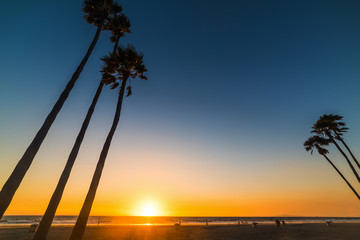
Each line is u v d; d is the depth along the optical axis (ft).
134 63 41.96
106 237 63.77
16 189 20.45
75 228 26.53
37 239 22.49
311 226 111.14
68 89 28.66
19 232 73.77
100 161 31.68
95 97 35.91
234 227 113.29
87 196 28.89
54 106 26.63
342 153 78.18
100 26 39.17
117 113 36.94
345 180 83.41
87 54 33.53
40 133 24.06
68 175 27.73
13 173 20.76
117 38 44.98
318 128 88.33
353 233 74.49
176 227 95.81
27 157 22.07
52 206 24.91
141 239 61.82
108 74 40.68
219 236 71.46
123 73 41.81
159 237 66.90
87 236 65.36
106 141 33.71
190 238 66.23
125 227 105.29
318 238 63.10
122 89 40.04
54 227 103.60
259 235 73.41
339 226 108.99
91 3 40.50
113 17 44.09
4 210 18.97
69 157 28.60
